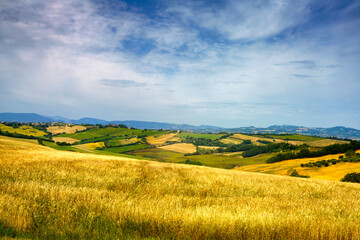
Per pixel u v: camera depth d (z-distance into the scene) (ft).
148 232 16.51
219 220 17.49
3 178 33.53
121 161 69.87
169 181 42.60
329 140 473.26
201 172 59.00
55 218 17.12
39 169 44.32
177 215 18.10
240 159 427.33
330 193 45.68
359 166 215.72
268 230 17.15
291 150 390.42
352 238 17.04
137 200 23.34
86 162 59.93
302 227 17.65
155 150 528.63
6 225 15.57
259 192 41.29
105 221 17.20
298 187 50.78
